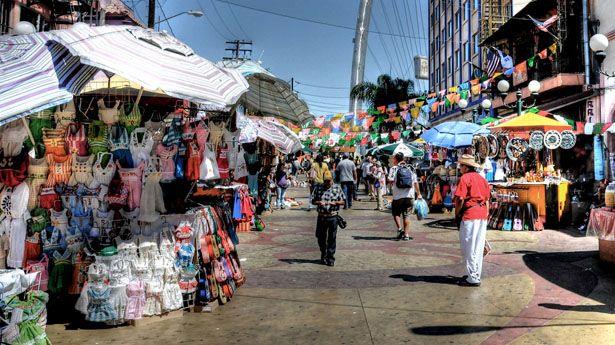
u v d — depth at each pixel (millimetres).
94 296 5098
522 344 4539
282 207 19281
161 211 5664
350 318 5441
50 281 5395
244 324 5281
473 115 20469
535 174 12836
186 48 6078
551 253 8945
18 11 16031
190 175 5984
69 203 5547
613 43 16531
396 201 11047
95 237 5465
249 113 14266
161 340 4797
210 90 5582
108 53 4941
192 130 6176
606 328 4914
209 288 5809
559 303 5832
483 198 6828
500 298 6121
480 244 6805
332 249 8375
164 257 5480
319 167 17906
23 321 4023
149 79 4957
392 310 5715
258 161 14695
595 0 17359
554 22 19172
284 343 4691
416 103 15570
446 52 41844
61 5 17906
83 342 4742
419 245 10312
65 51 5133
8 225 5344
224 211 6816
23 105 4375
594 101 17250
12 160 5379
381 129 26828
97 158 5621
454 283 6957
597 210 7777
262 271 7922
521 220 11984
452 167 16750
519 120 12656
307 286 6934
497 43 24984
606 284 6656
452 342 4641
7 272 4039
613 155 13539
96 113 6176
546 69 20422
